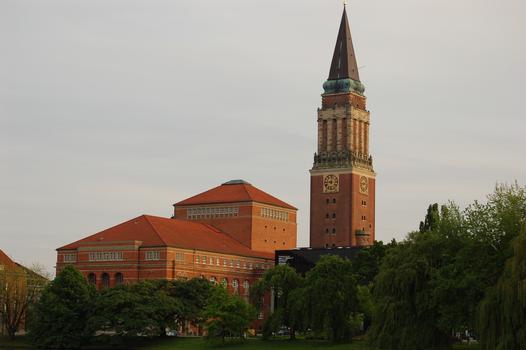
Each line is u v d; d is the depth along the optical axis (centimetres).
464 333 16125
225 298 19912
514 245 12838
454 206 15650
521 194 15000
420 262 14912
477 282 14125
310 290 18400
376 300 15250
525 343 12331
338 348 17762
